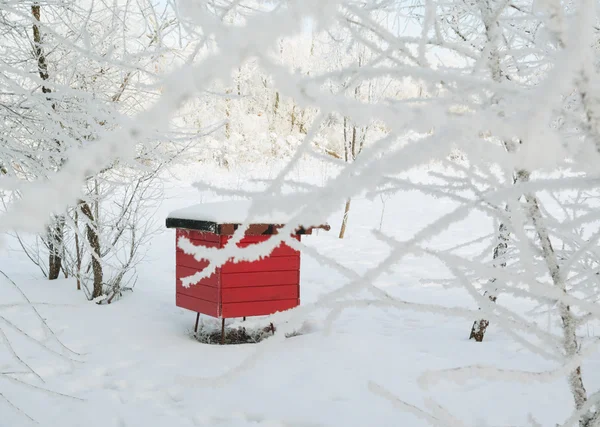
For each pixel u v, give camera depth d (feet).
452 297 21.66
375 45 3.34
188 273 16.84
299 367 13.74
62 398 11.85
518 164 1.77
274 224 15.17
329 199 2.00
